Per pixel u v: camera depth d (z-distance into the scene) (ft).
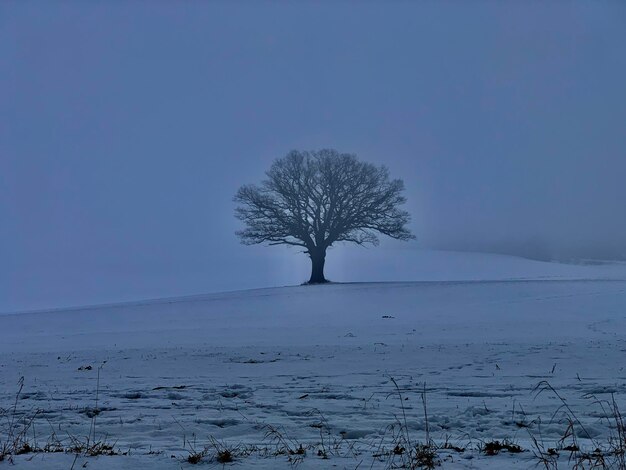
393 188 239.30
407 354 60.18
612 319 114.52
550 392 37.01
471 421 29.63
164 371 52.24
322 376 46.57
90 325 145.07
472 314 135.03
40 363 61.77
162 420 30.86
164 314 166.40
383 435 26.21
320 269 244.01
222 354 65.16
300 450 22.75
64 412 33.73
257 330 111.04
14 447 23.73
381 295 190.90
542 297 166.30
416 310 151.84
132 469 20.04
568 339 75.97
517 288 190.80
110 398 38.29
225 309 173.37
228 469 19.84
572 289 183.11
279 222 236.43
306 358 59.11
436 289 198.90
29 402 37.19
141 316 163.12
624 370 46.62
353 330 103.19
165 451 23.67
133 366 56.34
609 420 28.66
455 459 21.65
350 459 21.34
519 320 116.47
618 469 19.22
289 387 41.29
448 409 32.45
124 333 114.42
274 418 31.12
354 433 27.43
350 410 32.73
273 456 22.06
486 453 22.65
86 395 39.60
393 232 239.91
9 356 71.15
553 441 25.13
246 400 36.50
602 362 51.39
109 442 26.17
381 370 49.26
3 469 19.98
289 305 177.37
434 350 63.36
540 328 97.60
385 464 20.63
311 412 32.09
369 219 239.30
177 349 73.36
